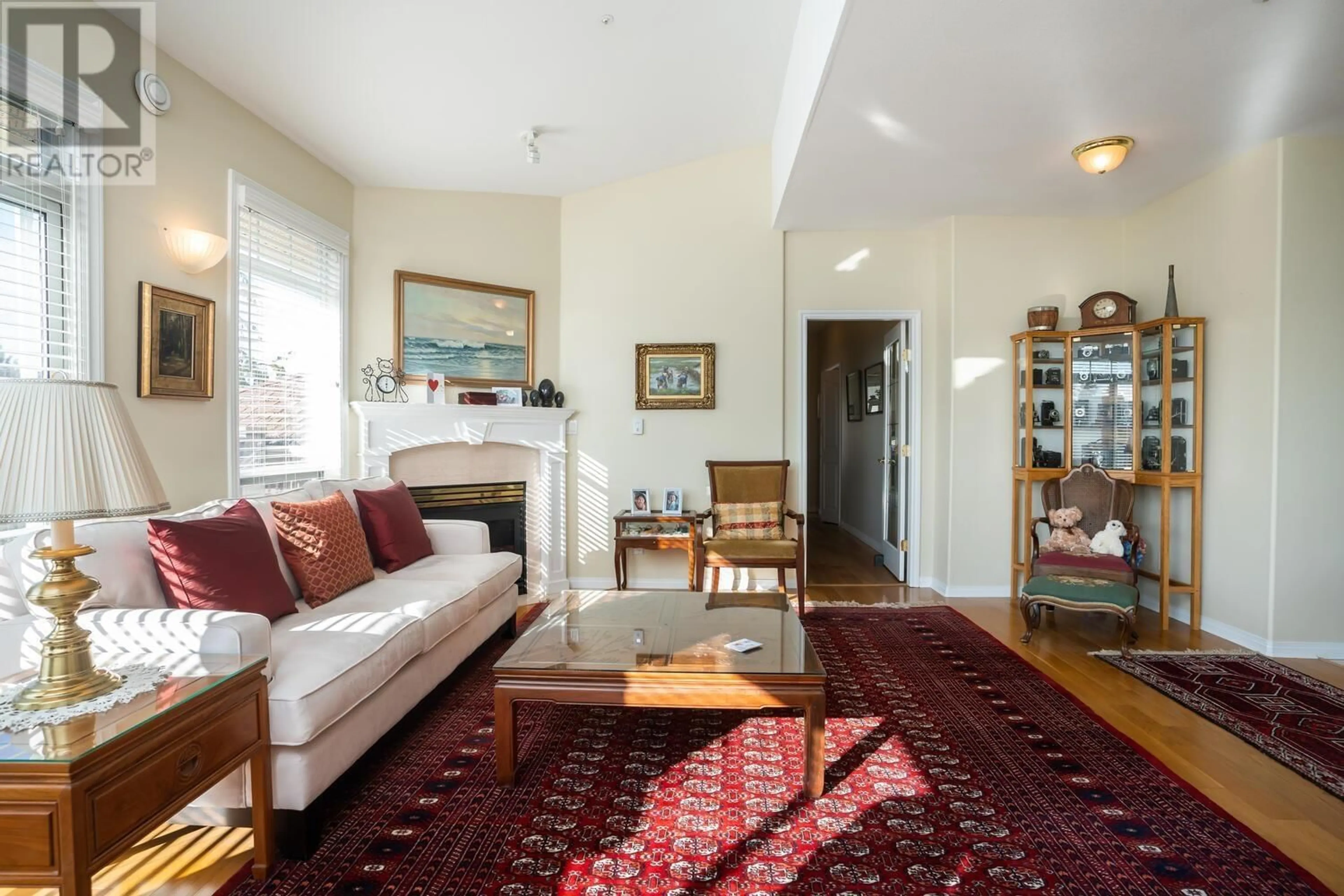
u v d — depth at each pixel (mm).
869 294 4844
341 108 3482
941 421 4738
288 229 3674
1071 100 2916
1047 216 4496
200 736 1454
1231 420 3590
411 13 2840
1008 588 4570
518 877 1659
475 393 4402
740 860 1730
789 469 4863
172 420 2881
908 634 3729
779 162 4238
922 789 2080
